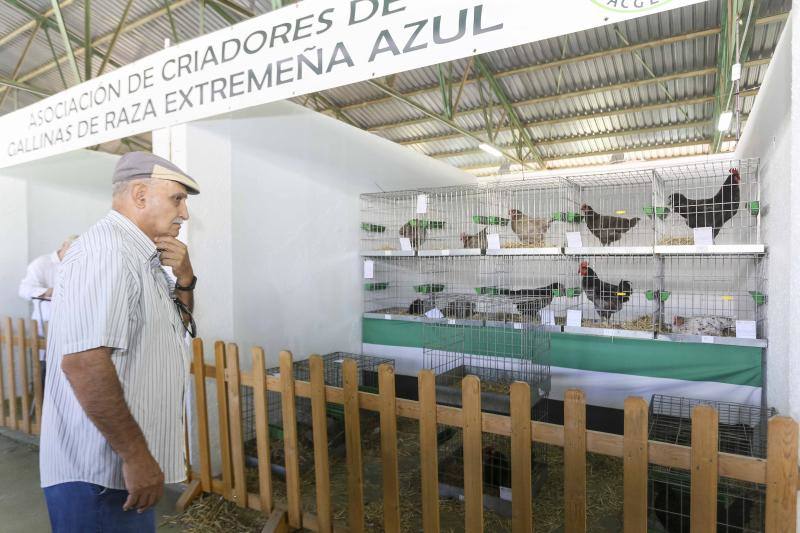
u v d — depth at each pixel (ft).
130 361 4.62
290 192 14.16
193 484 9.82
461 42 6.79
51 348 4.72
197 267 10.78
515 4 6.41
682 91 24.72
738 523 8.06
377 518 9.52
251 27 8.75
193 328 6.43
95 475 4.54
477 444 6.69
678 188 19.61
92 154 18.83
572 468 6.10
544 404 13.83
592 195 21.43
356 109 32.19
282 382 8.54
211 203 11.14
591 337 14.76
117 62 29.91
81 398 4.12
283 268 13.97
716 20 19.95
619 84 24.82
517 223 17.17
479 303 17.31
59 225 17.62
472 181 26.43
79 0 23.85
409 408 7.25
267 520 8.95
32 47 28.78
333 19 7.86
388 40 7.36
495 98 28.71
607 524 9.46
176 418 5.21
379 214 18.56
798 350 5.00
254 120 12.72
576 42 22.91
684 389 13.51
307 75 8.17
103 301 4.25
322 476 8.18
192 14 24.32
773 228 11.55
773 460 5.04
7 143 13.26
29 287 14.32
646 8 5.64
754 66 21.74
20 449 12.53
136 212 4.99
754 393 12.59
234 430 9.22
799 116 4.99
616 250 14.29
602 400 14.64
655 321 14.83
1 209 15.75
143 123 10.30
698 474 5.43
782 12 18.61
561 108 27.94
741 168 16.12
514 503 6.51
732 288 17.97
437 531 7.17
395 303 19.54
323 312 15.76
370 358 16.20
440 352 16.61
